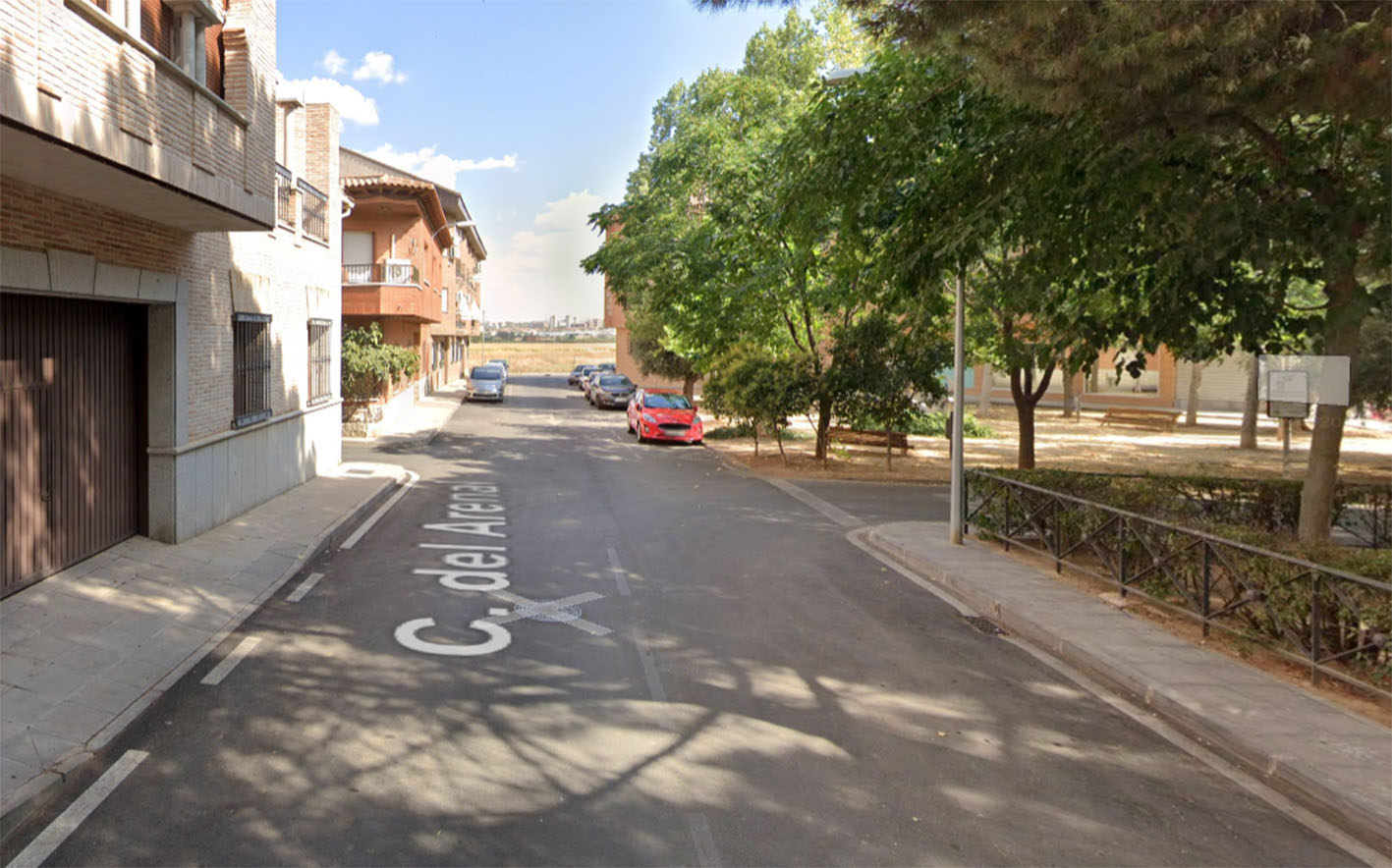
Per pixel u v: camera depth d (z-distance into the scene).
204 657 6.30
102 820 4.00
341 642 6.72
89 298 7.89
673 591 8.65
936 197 9.57
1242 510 11.34
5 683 5.42
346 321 32.12
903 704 5.86
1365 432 34.00
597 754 4.86
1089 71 5.92
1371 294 7.54
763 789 4.51
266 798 4.23
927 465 21.58
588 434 27.22
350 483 14.78
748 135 20.06
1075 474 11.43
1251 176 8.11
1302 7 5.49
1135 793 4.70
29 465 7.34
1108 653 6.83
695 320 21.97
